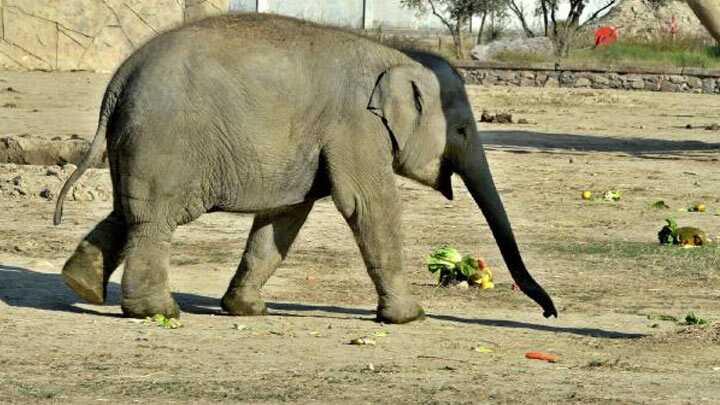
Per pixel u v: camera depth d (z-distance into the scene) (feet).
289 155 40.73
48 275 49.62
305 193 41.50
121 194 40.55
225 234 61.11
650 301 48.32
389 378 33.19
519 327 42.57
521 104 149.89
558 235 63.98
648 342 40.01
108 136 40.70
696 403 31.07
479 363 35.88
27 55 155.22
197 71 39.99
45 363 34.17
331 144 40.86
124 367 33.86
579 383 33.19
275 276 51.75
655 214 71.61
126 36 158.81
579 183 83.15
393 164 41.96
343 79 40.88
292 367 34.47
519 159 95.20
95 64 157.58
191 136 39.91
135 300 40.88
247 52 40.50
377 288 42.22
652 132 121.49
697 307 47.26
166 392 30.94
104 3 157.89
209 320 41.83
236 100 40.09
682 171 90.74
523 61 186.39
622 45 203.00
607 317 44.98
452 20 234.17
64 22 156.35
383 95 40.86
